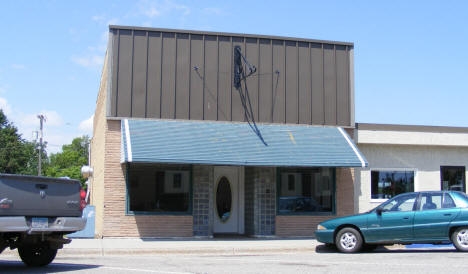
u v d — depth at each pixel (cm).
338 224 1370
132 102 1684
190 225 1683
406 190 1969
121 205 1647
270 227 1747
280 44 1827
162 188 1681
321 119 1830
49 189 980
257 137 1711
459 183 2023
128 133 1596
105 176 1650
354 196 1891
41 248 1039
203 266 1038
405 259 1138
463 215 1272
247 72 1780
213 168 1725
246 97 1775
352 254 1316
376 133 1916
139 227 1648
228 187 1867
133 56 1705
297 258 1222
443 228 1284
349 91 1870
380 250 1441
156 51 1723
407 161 1975
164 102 1706
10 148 6794
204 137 1659
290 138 1734
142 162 1523
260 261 1144
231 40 1784
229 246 1447
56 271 947
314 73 1845
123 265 1063
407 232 1305
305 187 1797
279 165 1631
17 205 922
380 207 1345
